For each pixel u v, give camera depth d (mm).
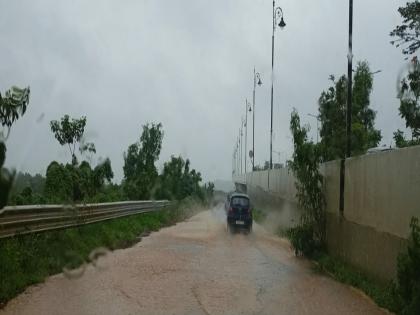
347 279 12219
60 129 18750
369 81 25031
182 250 17516
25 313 8133
